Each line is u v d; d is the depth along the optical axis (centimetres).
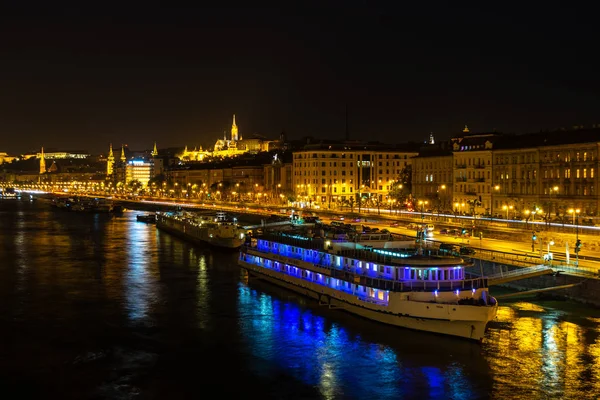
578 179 18062
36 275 12750
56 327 8881
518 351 7631
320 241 10225
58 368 7331
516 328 8412
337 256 9631
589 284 9406
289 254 11031
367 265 9025
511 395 6550
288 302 10169
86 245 18188
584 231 13962
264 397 6581
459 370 7138
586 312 9044
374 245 9819
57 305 10112
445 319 7931
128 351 7881
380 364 7331
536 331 8275
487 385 6769
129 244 18450
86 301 10394
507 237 14312
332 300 9650
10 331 8688
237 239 16525
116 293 10981
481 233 13762
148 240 19638
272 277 11481
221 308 9838
